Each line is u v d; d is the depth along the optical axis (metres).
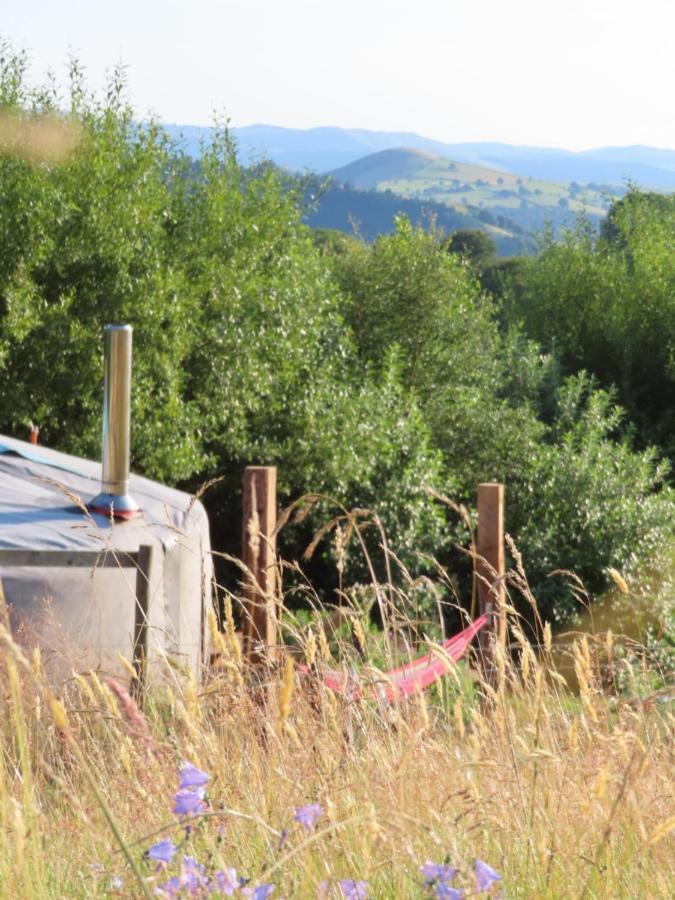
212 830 2.21
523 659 3.08
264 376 14.69
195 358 14.41
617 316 23.61
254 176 15.95
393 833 2.01
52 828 2.40
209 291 14.66
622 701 2.92
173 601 6.98
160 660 3.43
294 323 15.55
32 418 12.46
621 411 18.77
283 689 1.79
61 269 12.74
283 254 16.44
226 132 15.55
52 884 2.12
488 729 2.86
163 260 14.30
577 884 2.26
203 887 1.79
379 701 3.16
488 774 2.68
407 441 15.19
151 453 13.05
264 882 1.92
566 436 17.30
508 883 2.22
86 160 13.27
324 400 15.16
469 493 16.92
